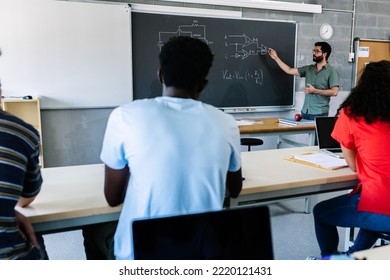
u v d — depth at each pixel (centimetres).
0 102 121
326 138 256
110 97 422
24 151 113
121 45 417
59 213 141
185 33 447
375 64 180
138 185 118
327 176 194
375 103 172
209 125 121
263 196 183
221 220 100
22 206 142
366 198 180
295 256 267
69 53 398
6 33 373
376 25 559
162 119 117
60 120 411
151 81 441
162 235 97
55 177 188
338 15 530
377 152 174
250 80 490
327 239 204
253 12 480
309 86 455
